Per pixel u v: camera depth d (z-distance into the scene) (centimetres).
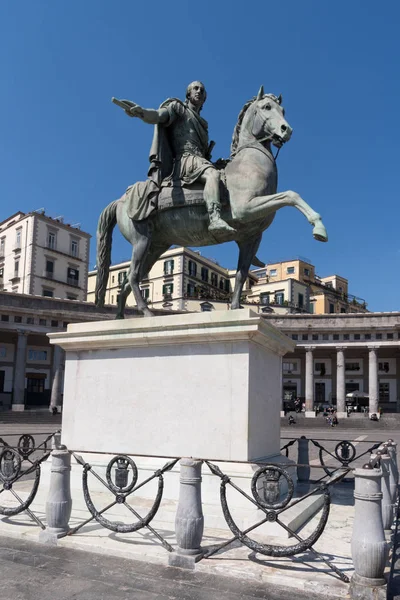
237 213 580
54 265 5284
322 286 7294
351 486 750
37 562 396
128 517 491
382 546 338
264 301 6388
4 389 4219
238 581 360
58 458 455
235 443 513
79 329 623
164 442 553
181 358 562
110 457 578
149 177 648
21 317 4016
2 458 528
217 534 450
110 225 725
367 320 4691
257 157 601
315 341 4791
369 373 4631
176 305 5631
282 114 606
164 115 628
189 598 332
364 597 329
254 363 540
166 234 664
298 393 5244
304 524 498
